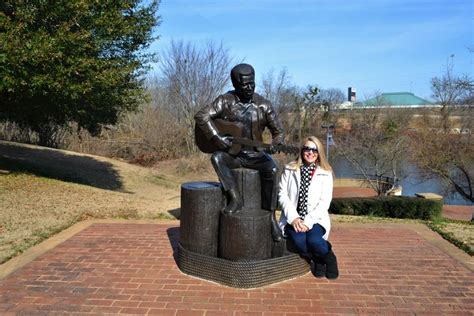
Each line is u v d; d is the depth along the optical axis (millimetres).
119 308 3438
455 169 14586
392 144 19062
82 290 3797
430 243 5418
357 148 19766
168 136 26938
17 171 11734
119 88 11742
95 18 9953
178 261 4391
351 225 6484
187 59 26656
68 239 5504
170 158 26547
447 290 3834
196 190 4121
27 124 14461
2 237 5453
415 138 16266
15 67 8305
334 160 27203
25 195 8508
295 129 29344
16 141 24000
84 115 13031
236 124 4188
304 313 3359
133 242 5363
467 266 4496
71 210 7234
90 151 25656
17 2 8578
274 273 3955
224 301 3576
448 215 15141
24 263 4523
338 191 20812
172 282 3988
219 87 27016
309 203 4125
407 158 18172
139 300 3590
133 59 12133
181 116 27516
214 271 3973
